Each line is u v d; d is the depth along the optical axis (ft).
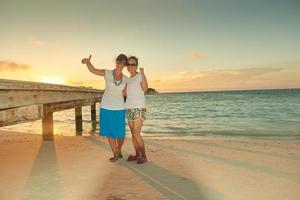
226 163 17.57
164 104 181.68
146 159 17.78
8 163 17.74
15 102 12.88
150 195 11.70
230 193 11.95
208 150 22.44
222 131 42.39
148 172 15.38
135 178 14.25
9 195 11.87
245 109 106.63
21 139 30.04
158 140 28.96
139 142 17.39
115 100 17.39
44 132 28.91
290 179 14.01
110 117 17.44
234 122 57.06
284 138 33.58
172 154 20.62
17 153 21.16
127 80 17.29
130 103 16.89
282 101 174.40
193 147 24.06
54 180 13.99
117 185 13.12
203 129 45.75
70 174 15.08
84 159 18.86
